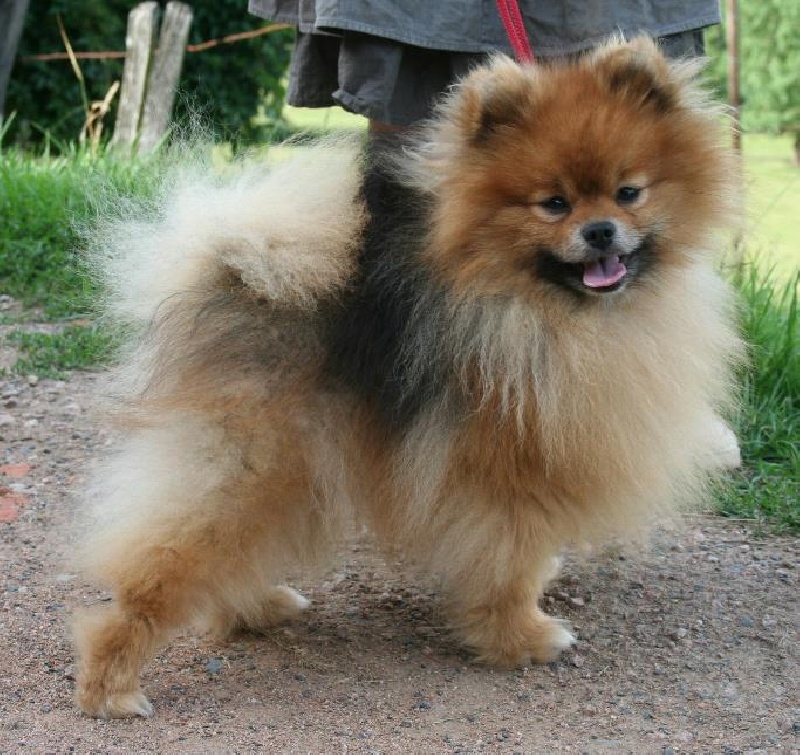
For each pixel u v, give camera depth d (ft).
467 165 3.18
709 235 3.30
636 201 3.17
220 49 11.16
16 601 3.62
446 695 3.26
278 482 3.20
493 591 3.34
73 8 10.28
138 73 8.00
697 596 3.70
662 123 3.19
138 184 5.95
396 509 3.33
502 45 3.91
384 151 3.40
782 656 3.42
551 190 3.14
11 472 4.32
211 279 3.28
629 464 3.26
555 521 3.28
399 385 3.27
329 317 3.28
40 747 3.05
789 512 4.09
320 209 3.26
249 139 10.52
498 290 3.20
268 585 3.34
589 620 3.59
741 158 3.38
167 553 3.16
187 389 3.22
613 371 3.23
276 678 3.34
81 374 5.06
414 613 3.65
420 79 4.08
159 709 3.21
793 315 4.80
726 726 3.14
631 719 3.16
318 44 4.24
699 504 3.99
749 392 4.60
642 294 3.27
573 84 3.21
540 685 3.31
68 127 10.66
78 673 3.26
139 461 3.22
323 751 3.04
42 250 5.87
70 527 3.96
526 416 3.19
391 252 3.29
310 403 3.23
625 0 3.82
